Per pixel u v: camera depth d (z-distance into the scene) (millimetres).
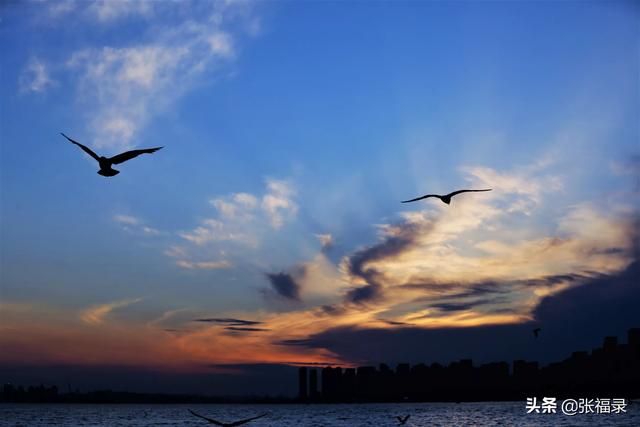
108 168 14539
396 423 197500
